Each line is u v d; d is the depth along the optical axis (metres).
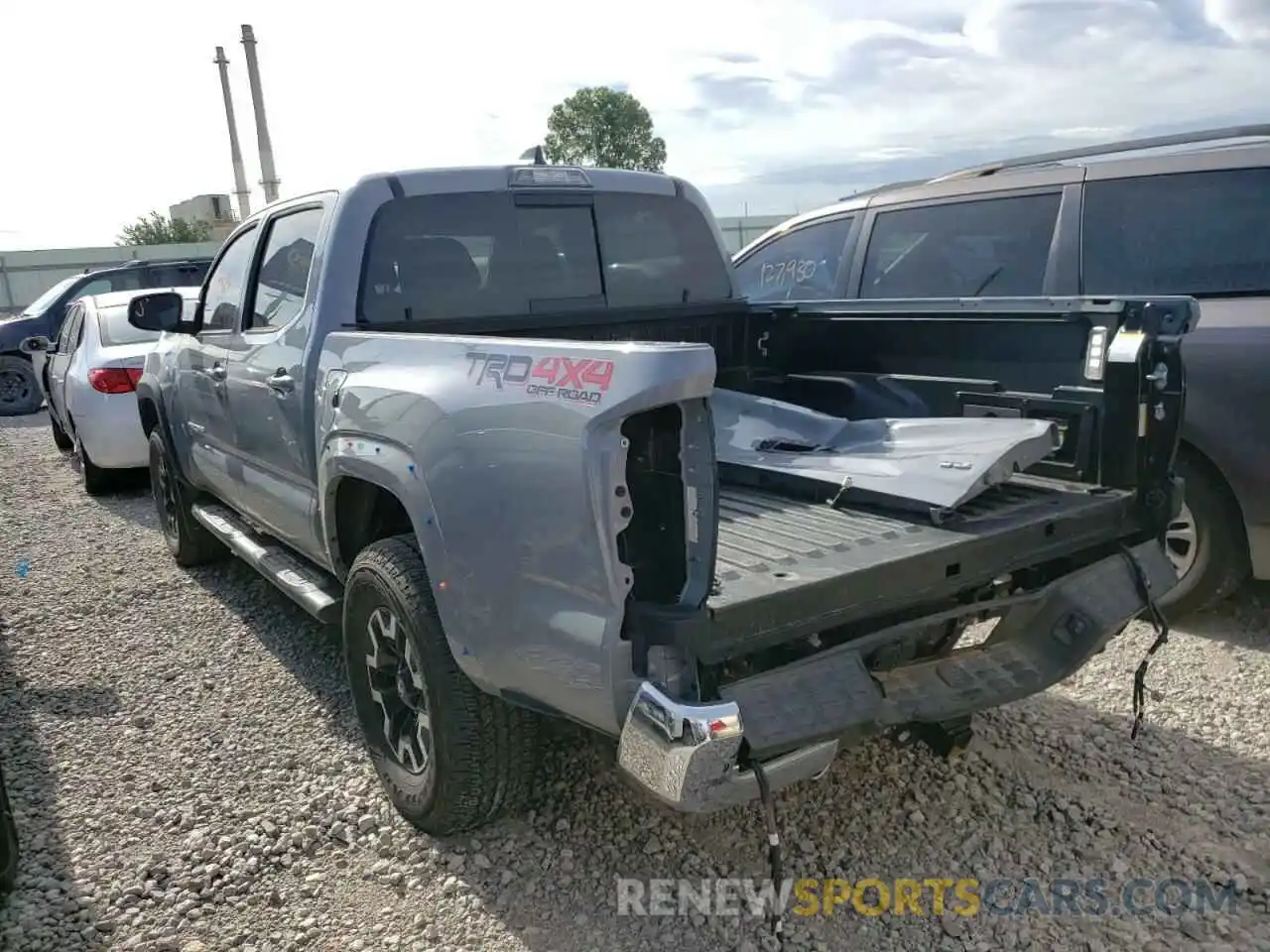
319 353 3.71
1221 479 4.44
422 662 2.99
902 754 3.63
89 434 8.19
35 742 4.03
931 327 3.86
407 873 3.09
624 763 2.35
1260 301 4.33
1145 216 4.73
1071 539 3.02
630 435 2.45
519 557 2.59
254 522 4.85
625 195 4.44
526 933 2.81
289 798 3.54
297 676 4.57
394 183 3.87
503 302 4.09
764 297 6.44
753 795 2.35
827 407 4.19
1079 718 3.88
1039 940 2.72
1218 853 3.05
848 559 2.61
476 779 2.98
